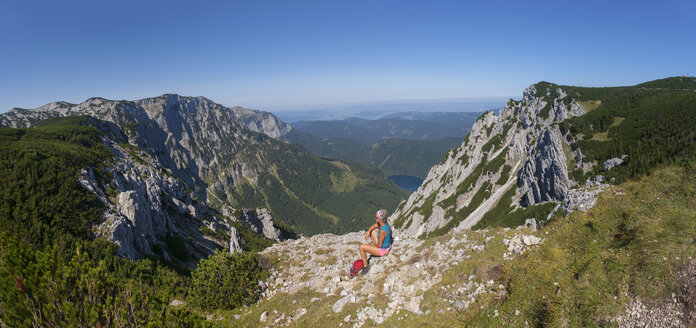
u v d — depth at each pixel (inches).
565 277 351.6
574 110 5541.3
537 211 4055.1
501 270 436.1
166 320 337.1
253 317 604.7
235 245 2967.5
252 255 813.2
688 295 256.8
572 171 4077.3
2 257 315.9
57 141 3189.0
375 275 562.3
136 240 1900.8
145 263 1513.3
